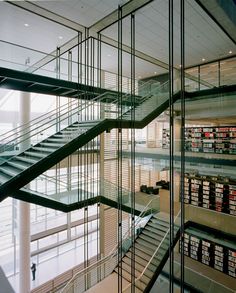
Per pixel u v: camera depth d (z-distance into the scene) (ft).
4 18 18.06
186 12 17.15
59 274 27.07
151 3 16.19
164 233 21.81
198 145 25.67
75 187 23.86
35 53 23.63
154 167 26.68
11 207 31.96
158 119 33.22
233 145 23.18
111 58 26.48
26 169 13.03
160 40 22.31
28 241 24.64
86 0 15.89
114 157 32.53
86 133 15.76
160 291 18.57
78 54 22.00
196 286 21.22
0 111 29.19
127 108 21.53
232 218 24.06
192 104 26.30
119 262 15.34
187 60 28.07
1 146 19.22
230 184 24.31
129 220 28.12
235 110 23.04
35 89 19.89
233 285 21.53
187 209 27.17
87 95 21.65
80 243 35.01
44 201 17.57
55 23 19.03
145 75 35.19
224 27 16.93
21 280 24.12
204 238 25.36
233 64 27.04
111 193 23.84
